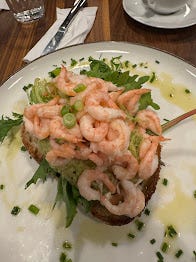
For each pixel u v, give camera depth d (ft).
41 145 0.68
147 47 0.88
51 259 0.63
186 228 0.64
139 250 0.63
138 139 0.64
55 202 0.67
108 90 0.71
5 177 0.73
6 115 0.81
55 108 0.65
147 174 0.62
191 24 0.92
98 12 1.01
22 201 0.70
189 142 0.75
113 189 0.62
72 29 0.96
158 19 0.94
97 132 0.59
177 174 0.71
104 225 0.66
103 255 0.63
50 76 0.85
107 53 0.89
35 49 0.93
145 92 0.70
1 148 0.77
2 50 0.95
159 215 0.66
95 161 0.61
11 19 1.03
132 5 0.98
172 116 0.79
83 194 0.62
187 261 0.60
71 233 0.65
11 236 0.65
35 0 1.01
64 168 0.65
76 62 0.88
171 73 0.84
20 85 0.84
